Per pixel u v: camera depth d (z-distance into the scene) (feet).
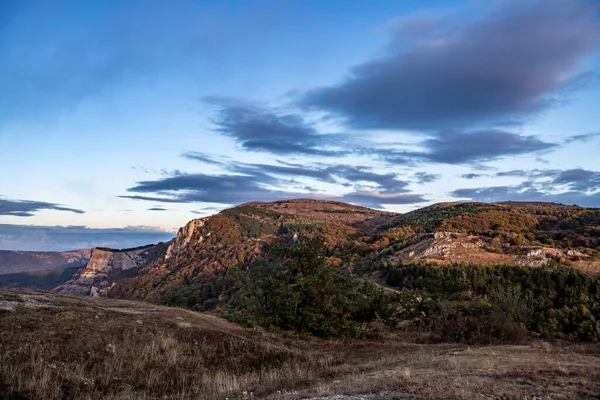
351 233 499.92
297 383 51.57
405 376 44.93
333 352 77.51
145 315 71.77
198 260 458.91
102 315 65.98
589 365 51.96
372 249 356.18
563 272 202.08
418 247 296.30
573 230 323.57
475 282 209.87
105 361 52.65
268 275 119.14
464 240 291.79
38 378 45.06
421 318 140.67
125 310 74.43
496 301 175.32
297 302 98.53
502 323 108.99
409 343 102.58
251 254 402.72
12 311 59.57
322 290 101.14
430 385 38.96
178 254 534.37
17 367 45.68
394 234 383.65
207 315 88.33
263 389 48.26
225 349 65.31
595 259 236.22
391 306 147.02
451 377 43.32
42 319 58.80
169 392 50.31
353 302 115.85
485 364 52.65
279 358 66.69
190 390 50.75
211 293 311.27
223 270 373.61
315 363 66.13
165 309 82.89
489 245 283.38
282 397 40.60
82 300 77.36
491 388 36.63
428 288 150.82
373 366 61.21
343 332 103.60
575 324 157.99
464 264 232.73
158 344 60.44
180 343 63.10
